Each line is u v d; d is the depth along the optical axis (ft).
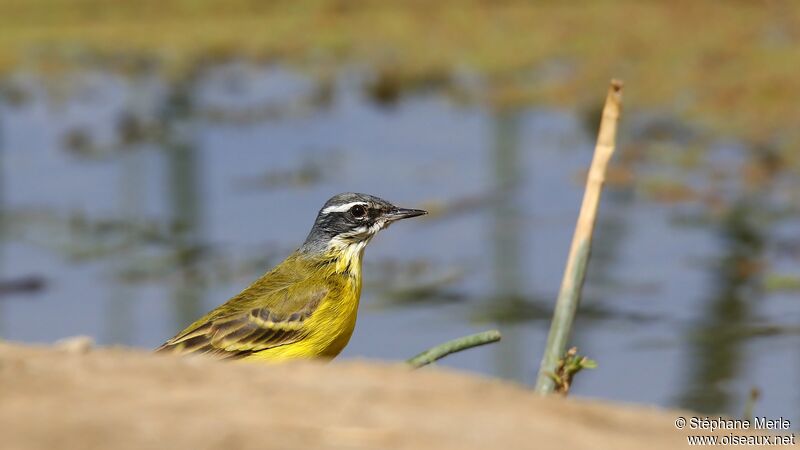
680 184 69.56
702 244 60.70
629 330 49.93
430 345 49.55
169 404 17.52
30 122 92.73
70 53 111.86
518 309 53.16
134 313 54.80
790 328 49.47
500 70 99.09
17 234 66.39
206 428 16.38
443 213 67.92
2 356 20.35
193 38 114.73
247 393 18.24
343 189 72.84
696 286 54.60
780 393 43.11
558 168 75.46
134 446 15.67
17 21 124.36
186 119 91.86
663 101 85.87
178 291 57.52
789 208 65.10
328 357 33.91
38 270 60.59
